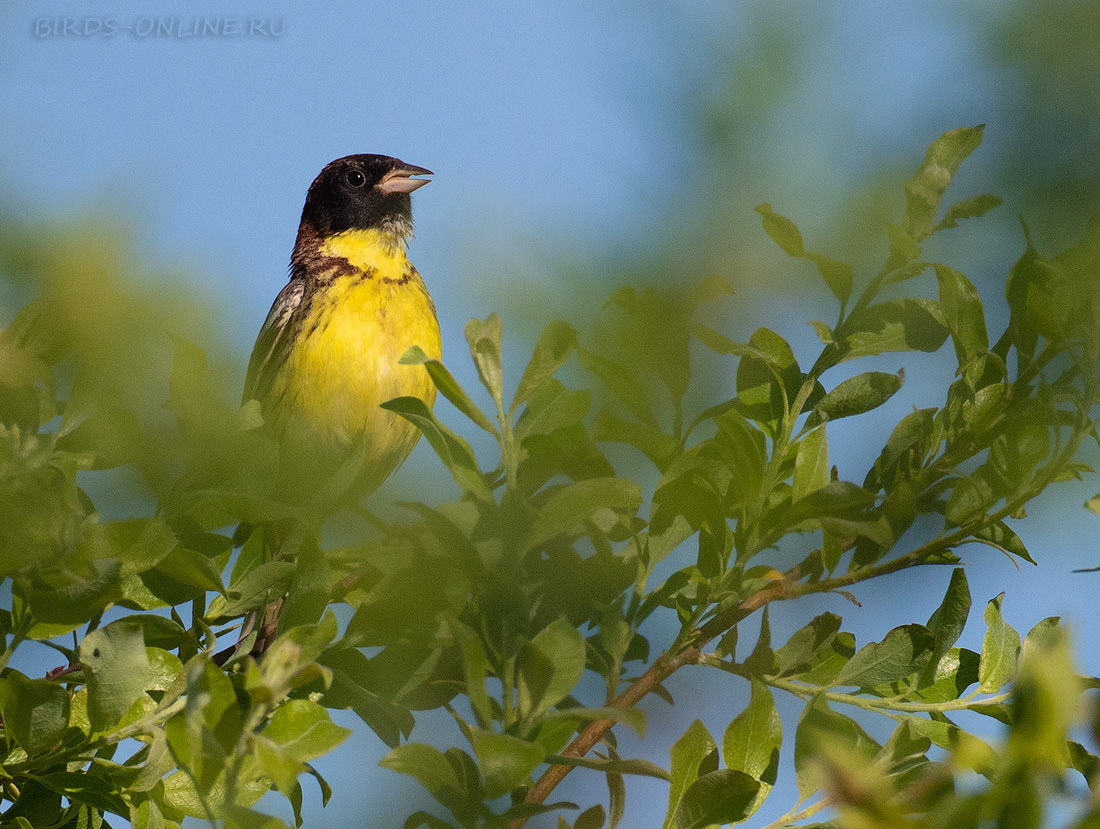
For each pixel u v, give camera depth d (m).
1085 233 4.41
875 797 2.62
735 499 4.44
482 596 3.89
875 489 4.59
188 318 3.81
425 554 4.07
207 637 4.70
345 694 4.54
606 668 4.25
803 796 3.84
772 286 5.93
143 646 3.93
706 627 4.46
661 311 4.40
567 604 4.28
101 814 4.57
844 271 4.52
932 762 3.82
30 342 4.03
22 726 4.09
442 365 4.03
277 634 4.04
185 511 4.27
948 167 4.46
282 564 4.60
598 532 4.16
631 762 3.73
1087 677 3.90
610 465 4.28
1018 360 4.53
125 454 4.17
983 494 4.43
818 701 3.95
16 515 3.99
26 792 4.51
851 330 4.54
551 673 3.54
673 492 4.32
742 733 4.01
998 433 4.53
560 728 4.32
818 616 4.39
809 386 4.50
